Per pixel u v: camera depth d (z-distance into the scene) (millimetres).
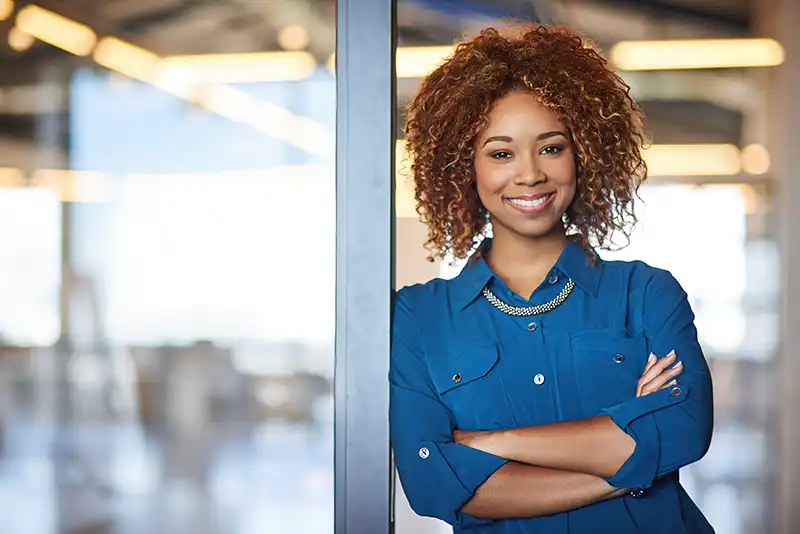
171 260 12828
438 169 1999
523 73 1896
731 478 6742
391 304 1749
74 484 6828
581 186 1972
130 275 12984
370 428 1754
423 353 1952
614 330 1944
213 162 12820
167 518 5758
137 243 12984
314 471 7078
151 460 7652
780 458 7445
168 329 12672
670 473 1901
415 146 2037
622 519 1861
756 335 10844
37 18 10641
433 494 1851
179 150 12875
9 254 13078
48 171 13047
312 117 12414
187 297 12711
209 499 6246
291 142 12641
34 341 12758
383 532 1759
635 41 9859
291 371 11930
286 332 12500
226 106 12469
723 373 10508
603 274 1993
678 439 1829
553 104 1871
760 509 5836
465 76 1938
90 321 12852
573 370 1921
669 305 1967
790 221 9891
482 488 1845
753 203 11195
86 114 12883
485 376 1919
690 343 1947
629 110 2010
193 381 11578
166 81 12102
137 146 12906
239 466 7320
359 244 1738
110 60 11820
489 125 1902
